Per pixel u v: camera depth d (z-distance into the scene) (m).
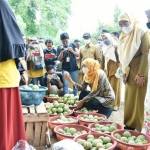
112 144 2.68
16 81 2.10
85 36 5.80
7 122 2.04
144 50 3.21
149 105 2.78
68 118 3.56
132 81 3.39
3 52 1.93
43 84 5.73
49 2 12.39
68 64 5.70
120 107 5.39
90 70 4.00
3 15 1.94
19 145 2.08
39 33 12.16
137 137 2.88
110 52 4.89
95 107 4.04
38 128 2.95
